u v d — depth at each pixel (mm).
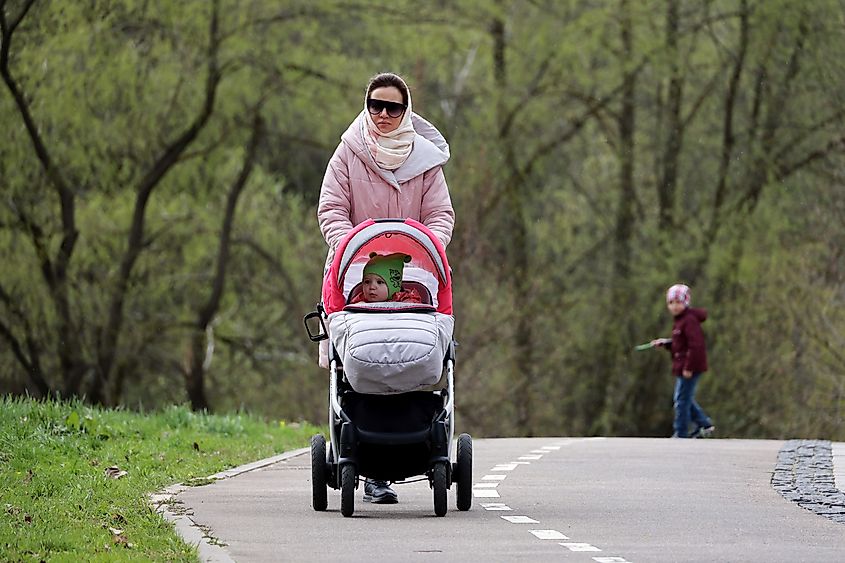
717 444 33250
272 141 67562
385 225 18188
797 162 65125
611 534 16578
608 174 69812
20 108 55344
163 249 65375
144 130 59281
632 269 67250
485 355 64500
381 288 18312
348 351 17234
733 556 14805
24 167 56688
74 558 14070
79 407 30781
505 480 23578
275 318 71375
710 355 65125
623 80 66562
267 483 22969
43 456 24438
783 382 63656
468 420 65500
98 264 62062
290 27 62000
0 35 54062
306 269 67312
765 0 63281
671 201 68250
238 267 70000
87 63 55625
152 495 20672
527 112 67938
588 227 69812
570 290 68750
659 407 68312
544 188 70125
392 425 17875
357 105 64500
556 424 69062
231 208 66062
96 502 19203
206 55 60375
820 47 63281
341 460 17922
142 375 70125
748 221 65000
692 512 18938
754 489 22234
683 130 67938
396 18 64938
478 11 67312
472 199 64938
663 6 65938
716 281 65188
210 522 17531
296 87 63625
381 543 15664
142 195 61906
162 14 57906
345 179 19344
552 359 67438
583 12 66188
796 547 15594
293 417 68062
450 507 19516
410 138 19297
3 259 58188
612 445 32938
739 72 66125
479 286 63969
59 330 60094
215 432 33344
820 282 61344
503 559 14477
